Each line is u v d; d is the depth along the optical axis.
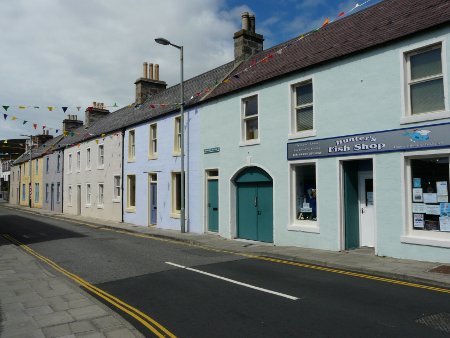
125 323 5.45
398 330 5.00
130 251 12.02
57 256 11.37
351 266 8.62
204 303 6.41
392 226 9.43
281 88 12.52
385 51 9.77
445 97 8.60
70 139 33.75
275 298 6.55
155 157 19.45
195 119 16.53
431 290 6.81
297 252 10.67
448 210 8.66
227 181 14.59
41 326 5.35
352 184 11.01
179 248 12.58
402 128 9.31
